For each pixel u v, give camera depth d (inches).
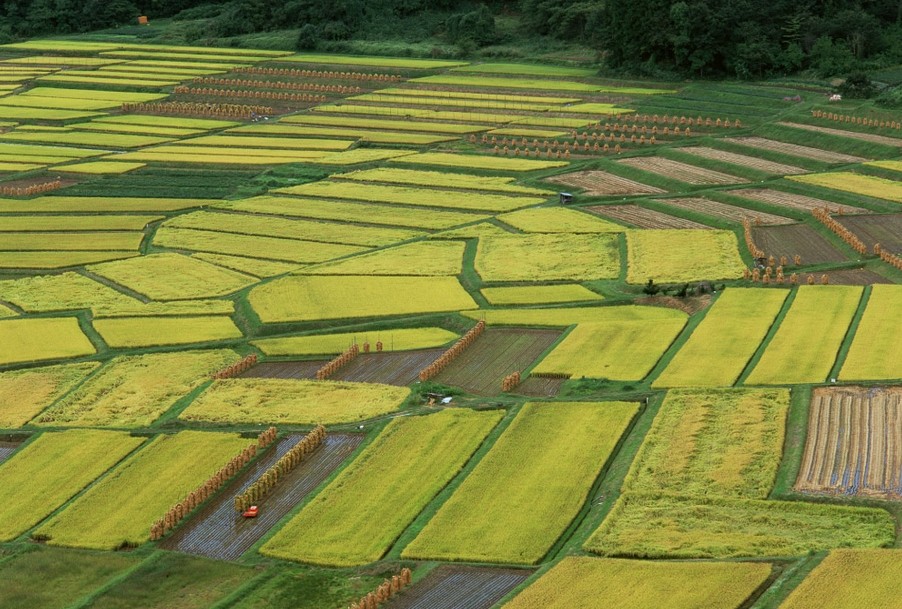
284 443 4013.3
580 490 3543.3
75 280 5876.0
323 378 4594.0
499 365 4630.9
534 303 5354.3
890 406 3971.5
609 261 5920.3
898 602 2805.1
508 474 3661.4
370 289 5595.5
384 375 4603.8
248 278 5846.5
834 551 3051.2
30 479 3821.4
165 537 3442.4
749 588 2925.7
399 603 3021.7
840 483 3481.8
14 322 5305.1
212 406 4333.2
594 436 3885.3
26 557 3344.0
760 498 3415.4
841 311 4916.3
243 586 3129.9
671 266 5713.6
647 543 3186.5
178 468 3841.0
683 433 3841.0
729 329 4768.7
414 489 3609.7
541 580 3014.3
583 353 4623.5
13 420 4284.0
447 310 5270.7
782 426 3853.3
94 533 3464.6
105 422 4252.0
